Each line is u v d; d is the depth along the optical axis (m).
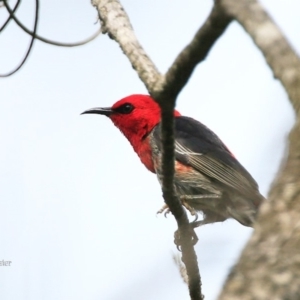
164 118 7.88
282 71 4.30
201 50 6.59
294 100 4.21
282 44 4.37
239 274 3.57
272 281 3.45
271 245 3.57
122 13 10.13
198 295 9.62
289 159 3.86
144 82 8.64
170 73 7.13
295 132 3.97
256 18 4.53
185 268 9.55
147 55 9.12
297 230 3.56
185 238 9.52
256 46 4.52
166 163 8.63
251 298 3.45
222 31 6.21
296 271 3.45
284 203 3.67
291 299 3.38
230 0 4.71
